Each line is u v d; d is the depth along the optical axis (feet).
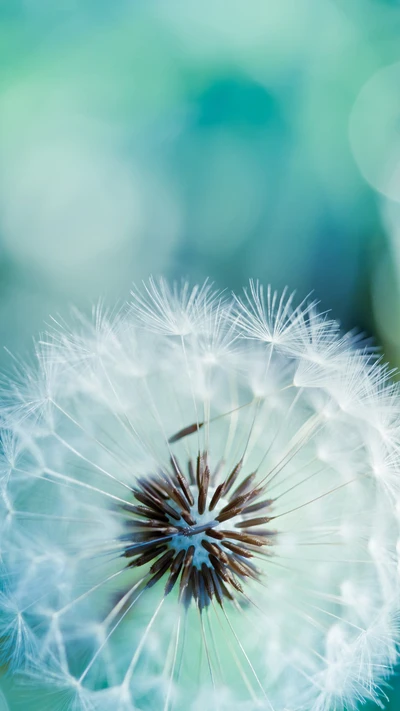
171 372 0.48
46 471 0.46
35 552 0.45
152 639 0.46
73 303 0.57
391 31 0.61
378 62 0.61
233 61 0.60
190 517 0.46
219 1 0.60
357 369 0.48
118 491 0.47
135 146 0.60
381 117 0.61
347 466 0.48
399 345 0.56
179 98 0.60
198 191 0.60
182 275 0.58
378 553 0.46
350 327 0.57
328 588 0.47
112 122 0.60
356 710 0.46
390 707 0.48
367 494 0.48
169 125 0.60
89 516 0.46
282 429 0.49
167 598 0.46
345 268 0.58
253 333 0.48
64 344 0.47
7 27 0.59
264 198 0.60
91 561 0.46
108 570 0.46
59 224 0.58
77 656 0.45
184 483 0.47
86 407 0.48
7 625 0.44
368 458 0.47
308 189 0.60
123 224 0.59
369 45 0.61
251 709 0.45
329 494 0.48
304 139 0.60
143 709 0.45
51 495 0.47
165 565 0.46
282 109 0.61
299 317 0.48
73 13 0.59
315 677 0.45
